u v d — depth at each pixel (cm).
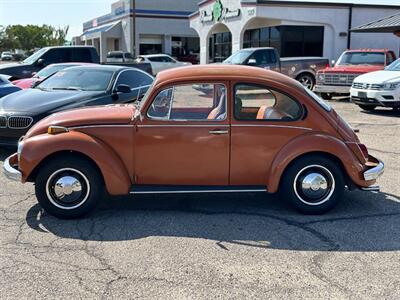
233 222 508
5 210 540
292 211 542
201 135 506
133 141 505
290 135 511
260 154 512
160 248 441
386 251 438
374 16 2345
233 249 440
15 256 421
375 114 1342
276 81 512
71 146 491
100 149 495
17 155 530
